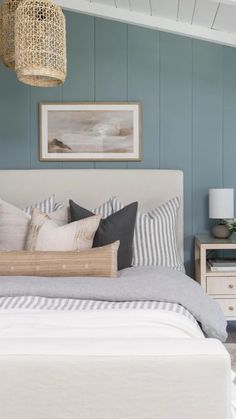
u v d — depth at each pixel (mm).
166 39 3484
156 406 927
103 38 3490
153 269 2240
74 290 1719
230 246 2988
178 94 3504
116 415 931
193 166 3516
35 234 2414
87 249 2311
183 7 3096
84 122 3494
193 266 3527
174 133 3508
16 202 3396
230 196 3230
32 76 2426
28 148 3525
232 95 3494
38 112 3510
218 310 1891
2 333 1301
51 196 3279
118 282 1824
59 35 2281
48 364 920
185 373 920
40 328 1343
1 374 919
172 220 3062
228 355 932
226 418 927
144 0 3115
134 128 3488
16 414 926
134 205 2658
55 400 926
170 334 1385
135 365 921
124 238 2543
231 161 3510
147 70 3496
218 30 3398
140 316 1472
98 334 1311
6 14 2475
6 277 1928
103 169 3441
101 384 925
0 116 3523
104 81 3504
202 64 3490
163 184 3389
